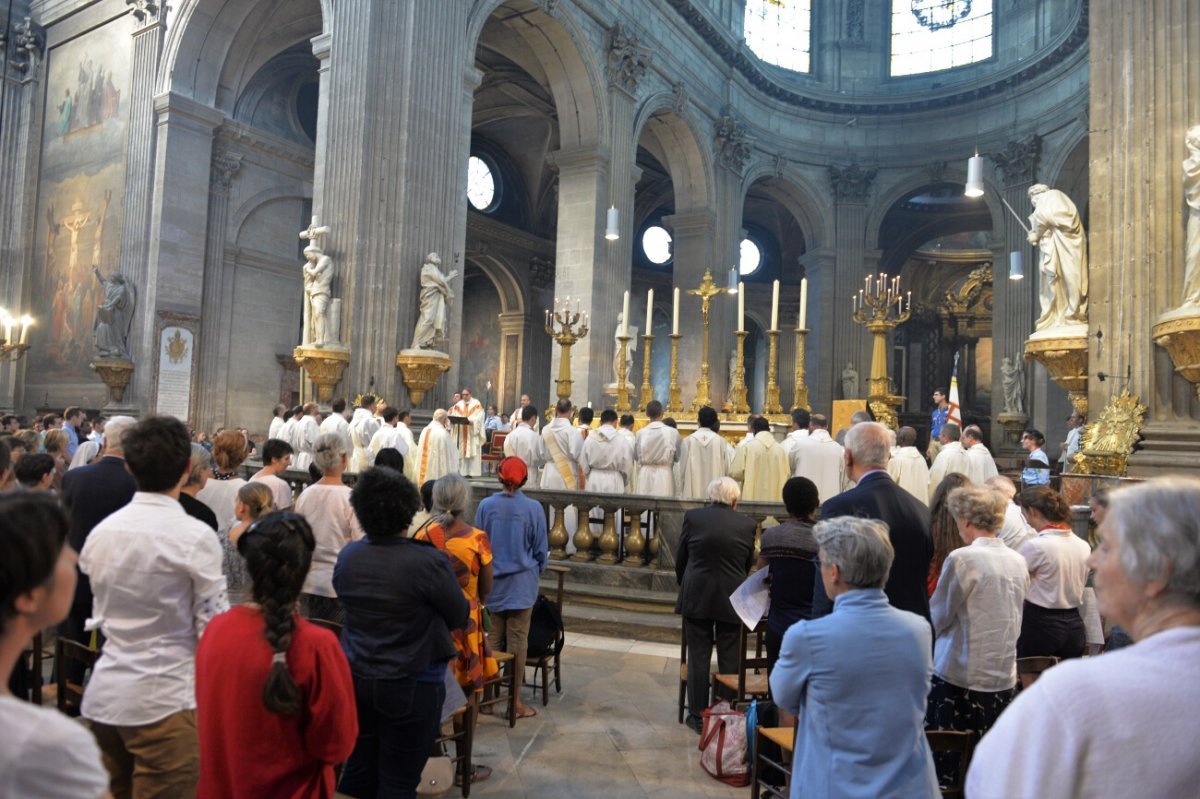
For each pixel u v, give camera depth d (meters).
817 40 29.42
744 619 4.51
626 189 20.84
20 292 20.73
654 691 5.80
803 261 29.56
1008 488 5.06
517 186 30.20
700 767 4.45
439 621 3.25
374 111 14.00
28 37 21.17
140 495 2.88
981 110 26.92
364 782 3.44
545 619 5.55
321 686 2.38
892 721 2.47
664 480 9.84
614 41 20.31
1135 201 8.49
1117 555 1.47
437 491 4.19
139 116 18.75
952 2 28.30
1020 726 1.35
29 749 1.22
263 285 20.64
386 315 13.75
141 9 18.84
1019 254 21.05
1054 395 23.88
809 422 9.64
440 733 4.07
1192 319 7.58
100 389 18.75
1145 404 8.27
